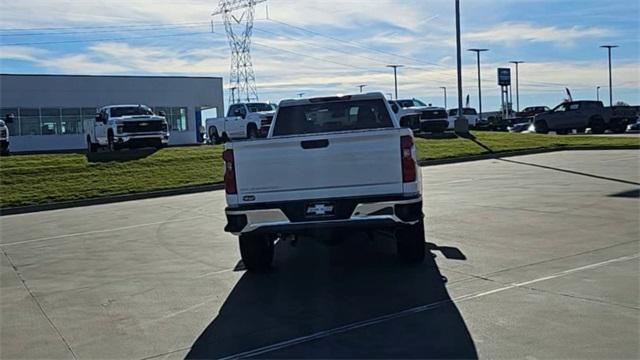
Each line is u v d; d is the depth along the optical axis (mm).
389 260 8664
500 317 5980
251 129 31062
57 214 16359
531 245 8977
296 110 10281
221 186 20453
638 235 9297
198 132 55594
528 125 47062
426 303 6562
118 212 15797
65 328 6457
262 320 6344
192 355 5504
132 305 7152
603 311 5996
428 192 15594
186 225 12891
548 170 19719
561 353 5062
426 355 5164
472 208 12625
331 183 7426
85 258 10000
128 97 50625
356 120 10258
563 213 11484
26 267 9586
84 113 49062
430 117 34344
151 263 9328
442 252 8820
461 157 25812
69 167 23438
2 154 30344
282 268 8578
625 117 38438
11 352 5801
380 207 7344
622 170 18359
